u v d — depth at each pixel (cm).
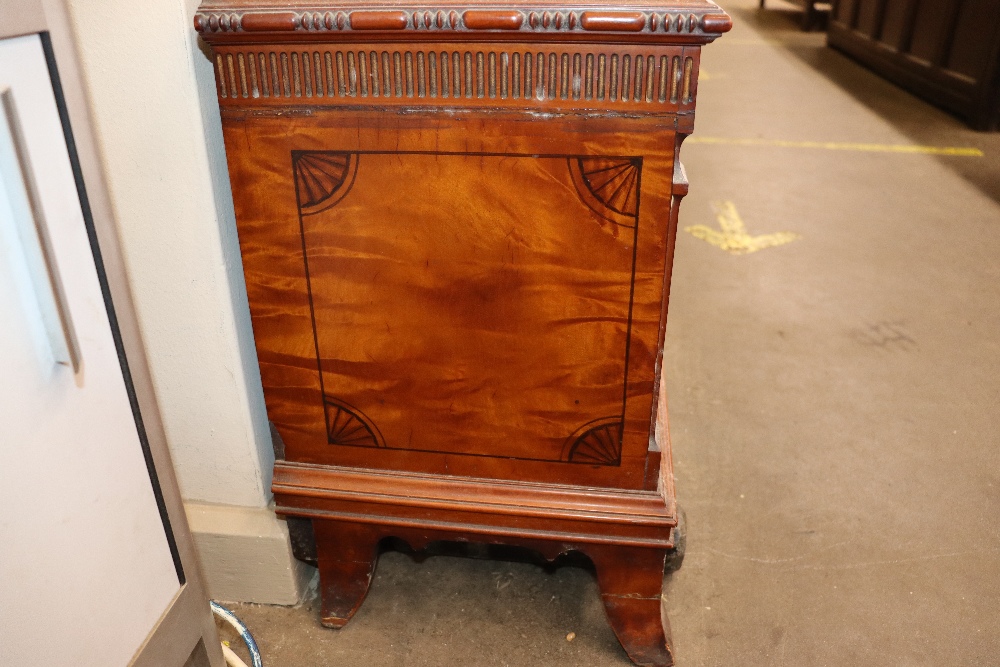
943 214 336
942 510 176
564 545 129
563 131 102
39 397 77
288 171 109
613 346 115
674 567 154
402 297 116
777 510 176
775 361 234
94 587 88
